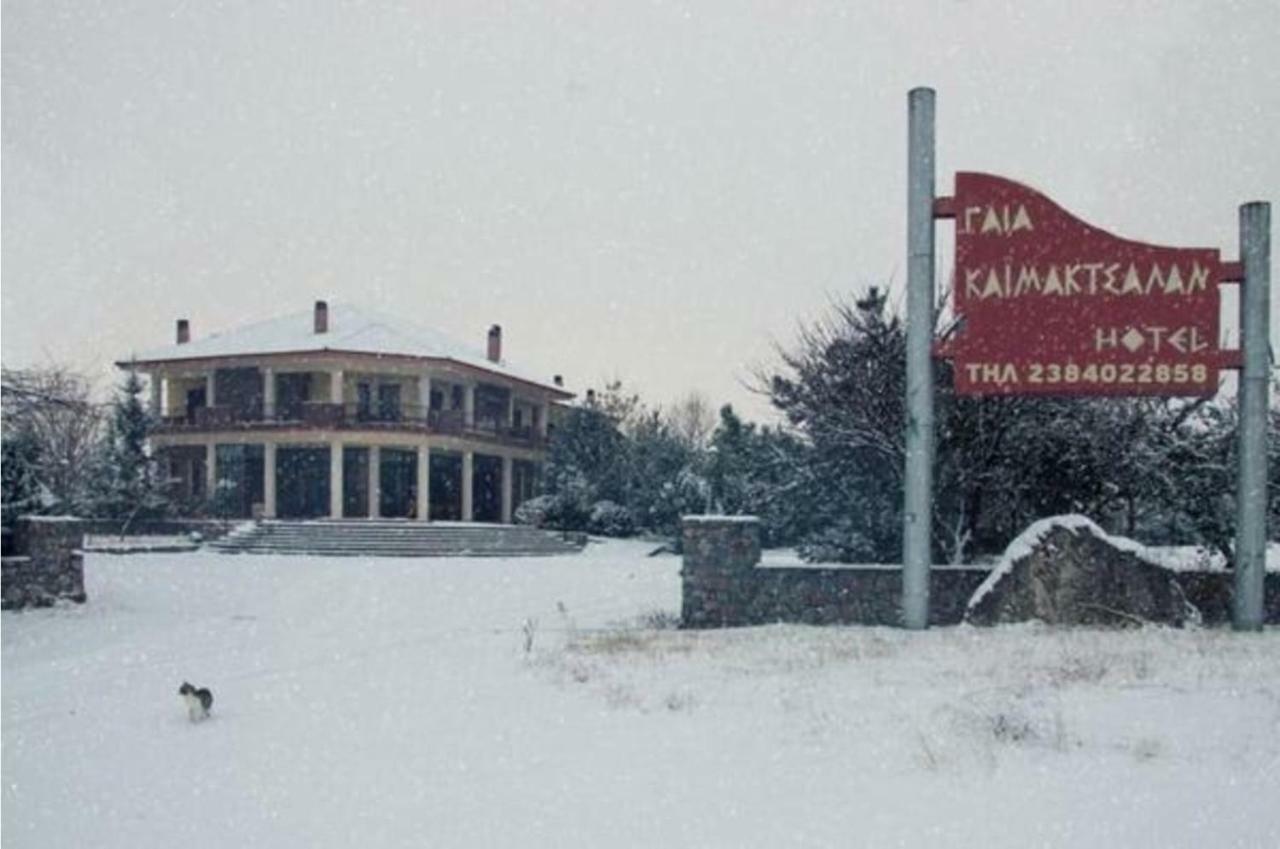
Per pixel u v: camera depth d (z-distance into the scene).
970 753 7.17
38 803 6.64
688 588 15.48
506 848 5.66
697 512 41.22
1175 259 14.47
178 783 7.05
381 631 15.58
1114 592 14.41
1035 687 9.46
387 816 6.24
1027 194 14.69
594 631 14.96
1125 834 5.57
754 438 40.25
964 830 5.71
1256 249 14.44
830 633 13.95
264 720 9.09
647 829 5.89
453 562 30.22
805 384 19.94
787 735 7.94
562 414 49.22
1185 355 14.41
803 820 5.97
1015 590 14.47
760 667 11.03
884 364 18.88
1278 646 12.10
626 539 42.44
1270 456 18.44
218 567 27.30
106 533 36.62
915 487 14.65
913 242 14.86
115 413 38.78
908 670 10.66
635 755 7.49
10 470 20.55
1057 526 14.60
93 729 8.80
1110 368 14.51
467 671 11.46
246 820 6.23
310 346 41.38
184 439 42.47
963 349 14.73
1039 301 14.62
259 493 43.19
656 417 48.34
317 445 41.94
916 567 14.53
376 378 43.59
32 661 13.02
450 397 45.56
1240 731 7.68
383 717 9.09
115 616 17.48
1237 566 14.35
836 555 20.55
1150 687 9.43
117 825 6.19
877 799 6.29
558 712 9.05
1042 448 17.48
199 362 42.22
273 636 15.12
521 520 42.28
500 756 7.57
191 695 9.04
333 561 29.94
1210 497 18.17
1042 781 6.52
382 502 43.97
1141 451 17.48
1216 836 5.51
